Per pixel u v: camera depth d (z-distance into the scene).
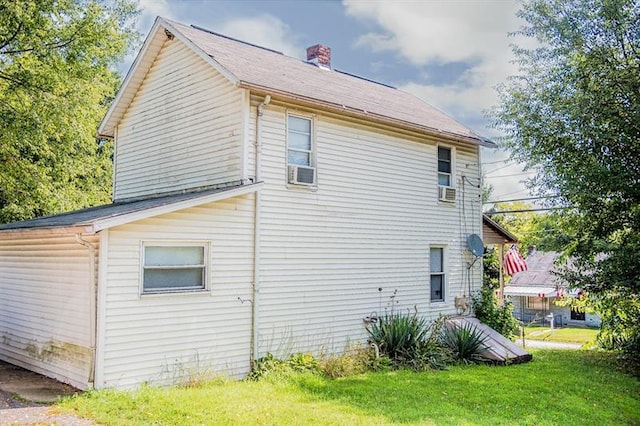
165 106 12.10
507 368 11.21
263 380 8.95
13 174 17.42
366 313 11.95
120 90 12.92
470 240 14.62
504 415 7.41
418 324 11.88
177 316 8.67
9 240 10.88
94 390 7.54
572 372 10.91
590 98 12.29
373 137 12.47
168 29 11.64
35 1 15.37
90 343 7.91
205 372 8.78
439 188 14.17
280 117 10.62
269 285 10.10
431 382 9.33
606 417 7.76
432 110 16.62
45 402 7.30
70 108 16.19
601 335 13.87
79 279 8.44
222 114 10.50
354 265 11.79
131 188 13.02
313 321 10.84
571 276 12.73
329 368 9.75
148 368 8.24
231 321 9.43
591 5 12.86
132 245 8.20
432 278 13.97
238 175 9.96
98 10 16.48
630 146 12.17
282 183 10.52
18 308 10.35
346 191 11.74
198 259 9.14
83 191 20.89
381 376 9.73
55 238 9.20
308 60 16.17
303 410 7.05
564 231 13.81
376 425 6.52
